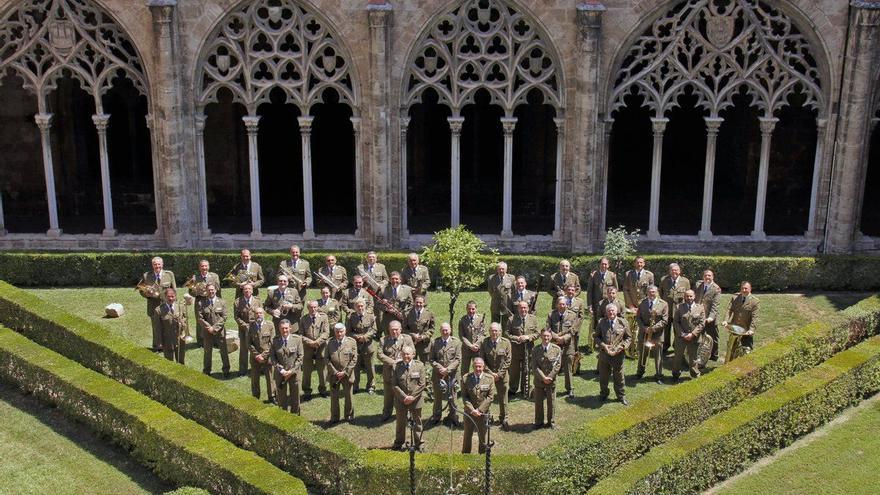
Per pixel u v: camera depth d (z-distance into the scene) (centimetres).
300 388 2492
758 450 2142
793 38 3148
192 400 2223
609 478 1886
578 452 1941
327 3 3098
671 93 3194
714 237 3278
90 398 2223
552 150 3831
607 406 2361
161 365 2339
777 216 3812
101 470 2092
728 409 2258
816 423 2277
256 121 3209
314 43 3147
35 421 2292
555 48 3125
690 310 2442
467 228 3719
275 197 3909
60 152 3750
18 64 3175
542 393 2227
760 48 3152
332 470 1953
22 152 3750
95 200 3856
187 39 3130
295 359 2252
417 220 3825
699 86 3178
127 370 2380
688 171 4269
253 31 3144
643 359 2492
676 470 1958
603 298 2605
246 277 2648
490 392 2059
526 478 1881
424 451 2147
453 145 3225
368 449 2091
